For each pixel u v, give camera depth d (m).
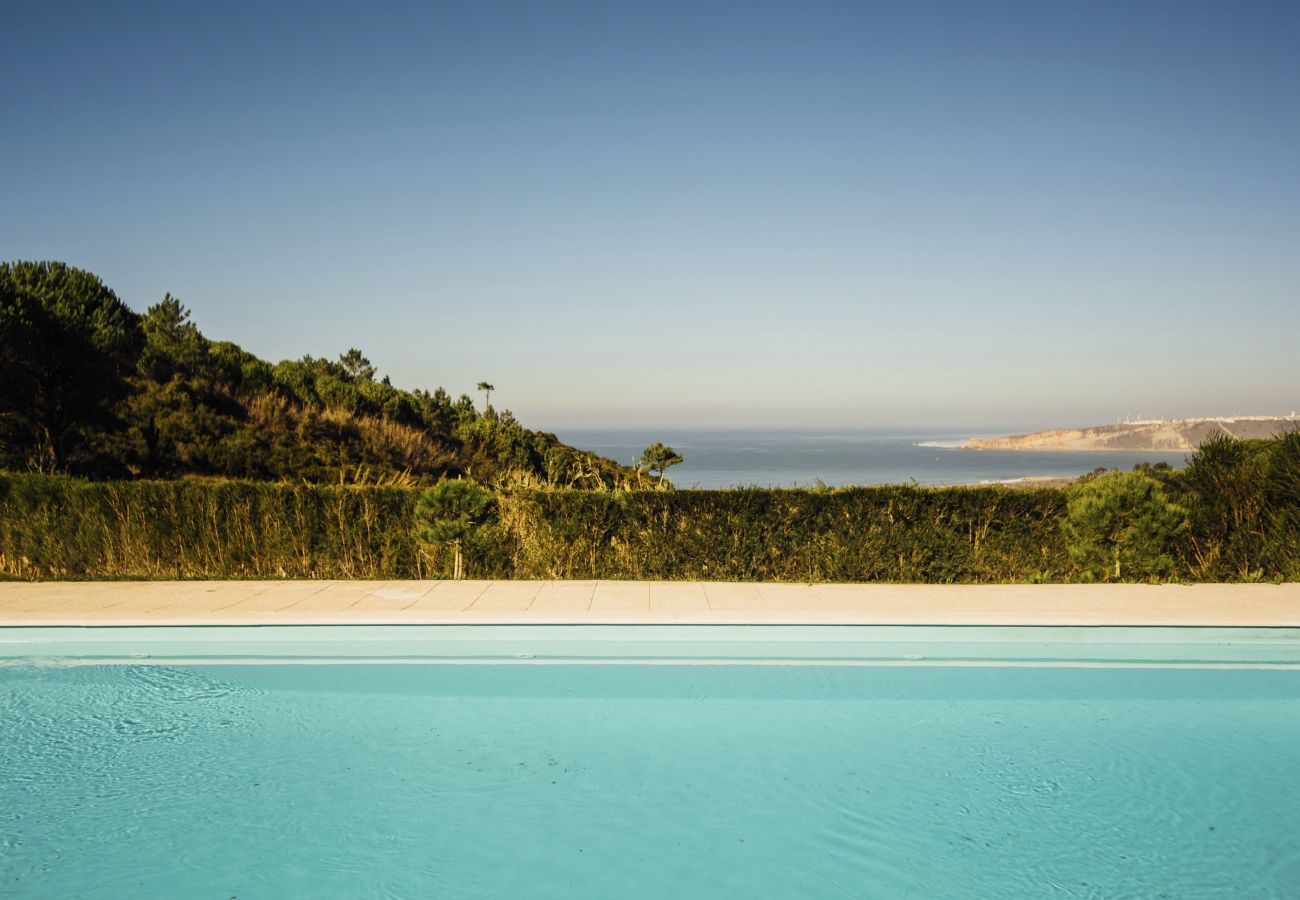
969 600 7.41
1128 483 8.60
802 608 7.01
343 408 24.11
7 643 6.27
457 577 8.73
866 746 5.13
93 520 9.15
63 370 15.84
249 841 4.09
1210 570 8.80
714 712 5.60
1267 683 6.03
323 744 5.12
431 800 4.50
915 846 4.08
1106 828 4.24
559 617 6.56
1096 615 6.72
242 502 9.22
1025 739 5.22
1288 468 8.91
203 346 23.16
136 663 6.21
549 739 5.21
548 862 3.94
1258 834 4.19
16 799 4.46
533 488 9.48
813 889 3.71
